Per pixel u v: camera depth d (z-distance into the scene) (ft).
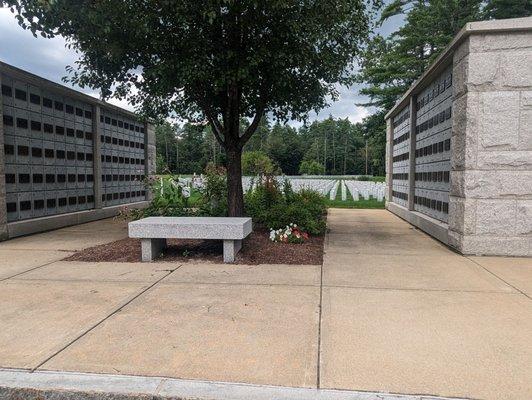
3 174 29.58
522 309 14.71
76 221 39.37
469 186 23.52
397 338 12.22
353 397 9.11
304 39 25.84
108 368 10.44
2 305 15.26
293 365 10.57
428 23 86.07
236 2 23.24
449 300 15.72
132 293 16.67
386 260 22.63
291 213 30.40
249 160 77.92
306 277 19.06
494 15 76.23
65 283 18.17
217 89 26.05
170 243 26.73
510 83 22.70
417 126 38.96
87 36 24.90
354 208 54.75
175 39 25.68
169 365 10.59
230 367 10.47
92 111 43.39
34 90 33.88
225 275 19.43
